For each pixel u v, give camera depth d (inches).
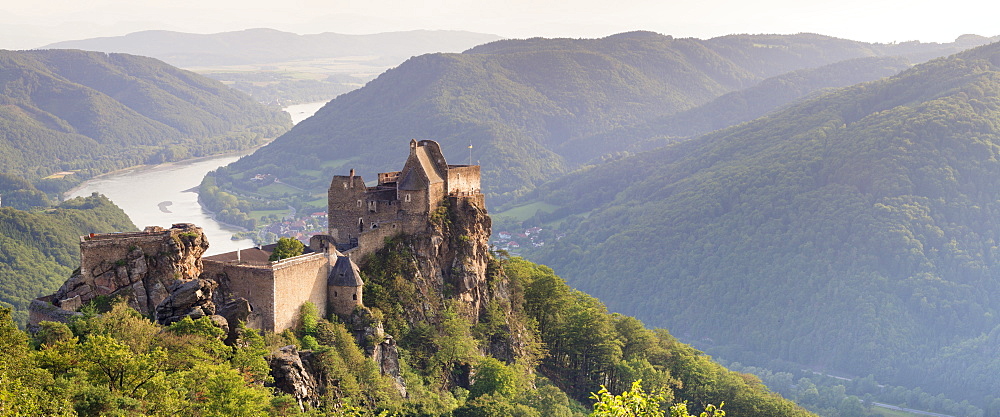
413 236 7244.1
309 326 5846.5
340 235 7313.0
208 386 4222.4
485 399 6486.2
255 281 5605.3
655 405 3405.5
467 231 7652.6
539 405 7121.1
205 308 5157.5
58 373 4094.5
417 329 6811.0
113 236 5536.4
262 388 4717.0
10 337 4020.7
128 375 4173.2
